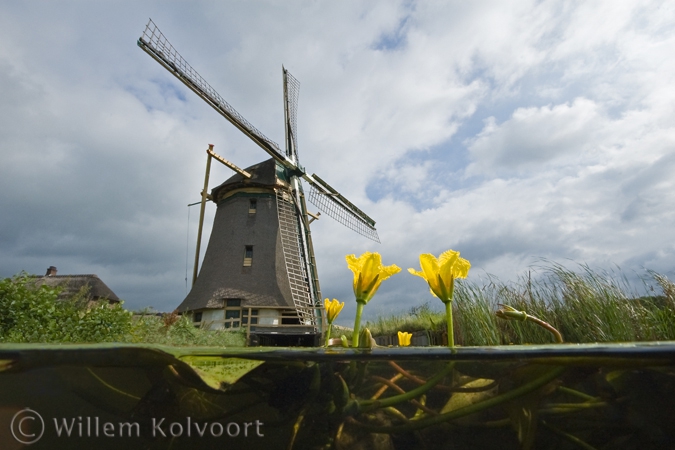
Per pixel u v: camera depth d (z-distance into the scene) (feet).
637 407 3.77
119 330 26.63
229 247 59.52
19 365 3.65
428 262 5.27
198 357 3.97
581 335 14.65
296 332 47.52
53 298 24.53
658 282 14.67
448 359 4.01
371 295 5.33
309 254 60.39
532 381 3.94
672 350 3.63
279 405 3.98
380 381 4.04
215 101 49.65
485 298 17.54
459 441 3.94
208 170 57.00
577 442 3.85
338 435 3.93
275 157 57.77
